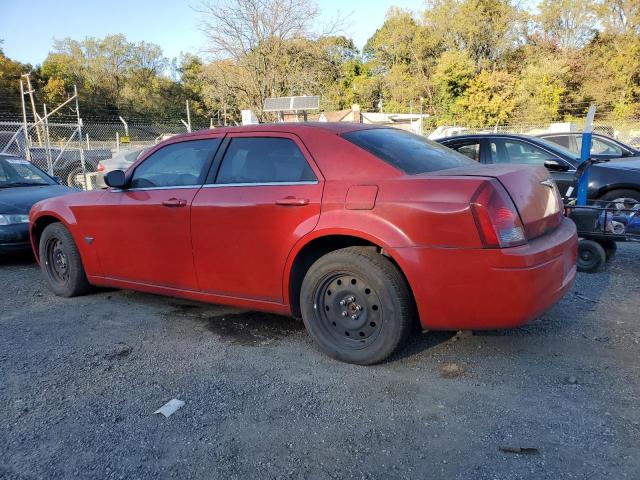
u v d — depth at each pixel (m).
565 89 41.72
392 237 3.11
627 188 6.91
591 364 3.32
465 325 3.07
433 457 2.43
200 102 51.62
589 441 2.51
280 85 23.50
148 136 34.94
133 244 4.38
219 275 3.90
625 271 5.53
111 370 3.45
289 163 3.66
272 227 3.56
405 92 54.22
